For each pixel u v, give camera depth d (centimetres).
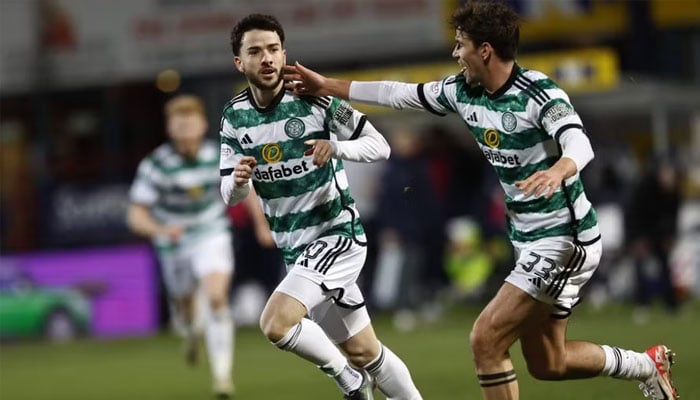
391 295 5212
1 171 6619
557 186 1797
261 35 2045
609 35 6066
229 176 2138
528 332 2041
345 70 6450
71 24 6512
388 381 2197
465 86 2005
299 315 2058
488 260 5606
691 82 6544
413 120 6003
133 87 6800
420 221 5178
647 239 5097
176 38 6400
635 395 2733
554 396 2780
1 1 6569
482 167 5956
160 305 5772
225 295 3244
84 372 4159
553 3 5981
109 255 5731
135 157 6800
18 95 6712
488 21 1917
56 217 6175
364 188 5497
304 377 3619
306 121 2088
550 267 1962
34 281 5722
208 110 6481
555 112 1892
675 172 5119
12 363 4712
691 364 3297
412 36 6103
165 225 3419
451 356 3900
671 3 6025
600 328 4522
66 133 6800
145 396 3347
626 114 6250
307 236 2128
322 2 6222
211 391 3391
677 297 5116
